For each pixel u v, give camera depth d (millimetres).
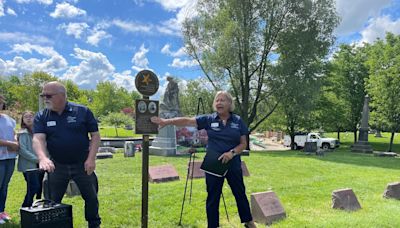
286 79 24609
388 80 27516
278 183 8992
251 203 5656
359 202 7078
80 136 4074
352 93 35406
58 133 3975
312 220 5625
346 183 9211
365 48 35406
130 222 5410
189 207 6211
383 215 5969
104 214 5758
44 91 3936
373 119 29547
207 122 4660
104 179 9086
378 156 19844
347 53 35688
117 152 19016
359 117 35375
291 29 24859
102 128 50938
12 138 5336
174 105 18453
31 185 5391
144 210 4770
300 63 24328
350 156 18594
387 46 29047
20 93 54594
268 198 5719
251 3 24609
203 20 26078
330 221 5523
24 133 5434
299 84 24234
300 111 26141
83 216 5625
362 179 10055
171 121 4715
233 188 4680
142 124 4656
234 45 24312
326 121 34188
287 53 25031
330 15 24469
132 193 7289
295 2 24125
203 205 6336
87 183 4199
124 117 43344
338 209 6383
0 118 5262
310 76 24781
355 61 35219
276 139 52781
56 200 4102
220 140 4555
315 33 24219
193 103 28031
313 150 22797
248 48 24828
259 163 13484
